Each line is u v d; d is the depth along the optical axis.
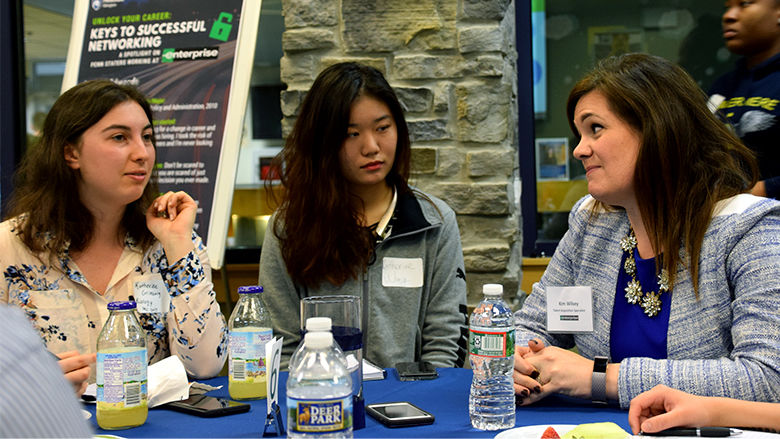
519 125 3.36
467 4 2.83
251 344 1.50
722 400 1.22
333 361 1.05
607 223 1.63
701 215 1.44
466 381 1.63
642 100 1.44
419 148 2.90
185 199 1.87
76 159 1.83
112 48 3.09
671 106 1.44
